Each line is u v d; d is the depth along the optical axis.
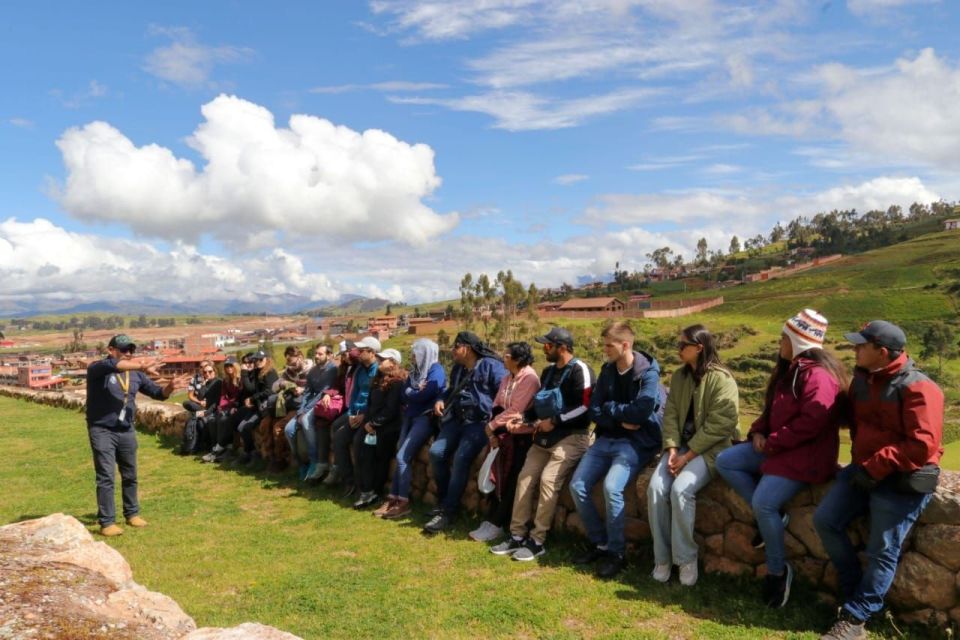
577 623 4.05
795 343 4.27
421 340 6.90
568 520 5.56
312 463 7.99
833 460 4.12
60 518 3.80
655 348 91.31
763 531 4.15
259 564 5.32
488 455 5.91
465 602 4.41
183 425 11.05
